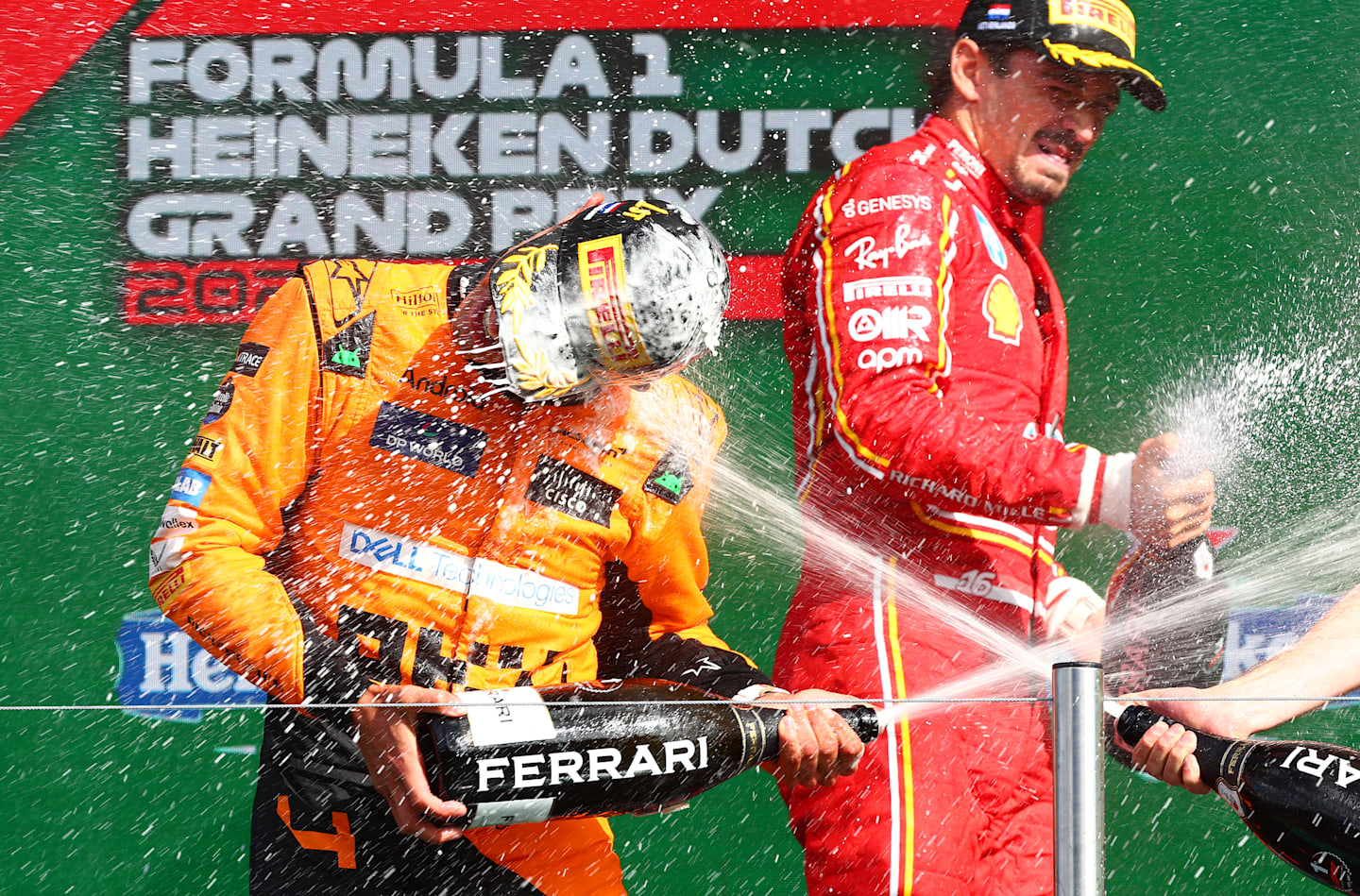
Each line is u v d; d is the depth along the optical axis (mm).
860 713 6172
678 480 6867
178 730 11648
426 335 6496
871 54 13055
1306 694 6488
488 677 6469
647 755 5754
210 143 13078
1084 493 6457
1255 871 11234
